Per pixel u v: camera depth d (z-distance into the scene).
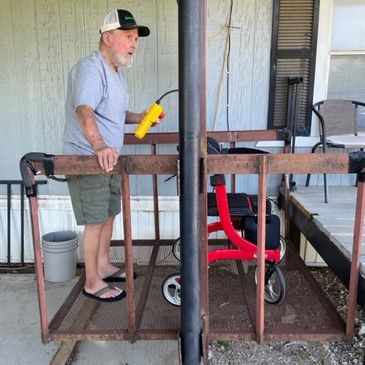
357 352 2.23
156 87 3.05
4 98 3.12
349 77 3.08
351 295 1.78
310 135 3.07
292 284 2.33
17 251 3.36
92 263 2.12
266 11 2.89
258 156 1.61
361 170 1.60
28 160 1.71
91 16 2.95
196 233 1.65
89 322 1.98
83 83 1.83
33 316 2.64
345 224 2.29
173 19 2.93
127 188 1.69
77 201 2.00
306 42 2.91
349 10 2.95
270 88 2.99
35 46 3.02
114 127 2.02
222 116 3.07
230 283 2.38
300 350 2.27
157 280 2.46
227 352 2.26
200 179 1.61
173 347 2.33
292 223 3.02
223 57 2.98
